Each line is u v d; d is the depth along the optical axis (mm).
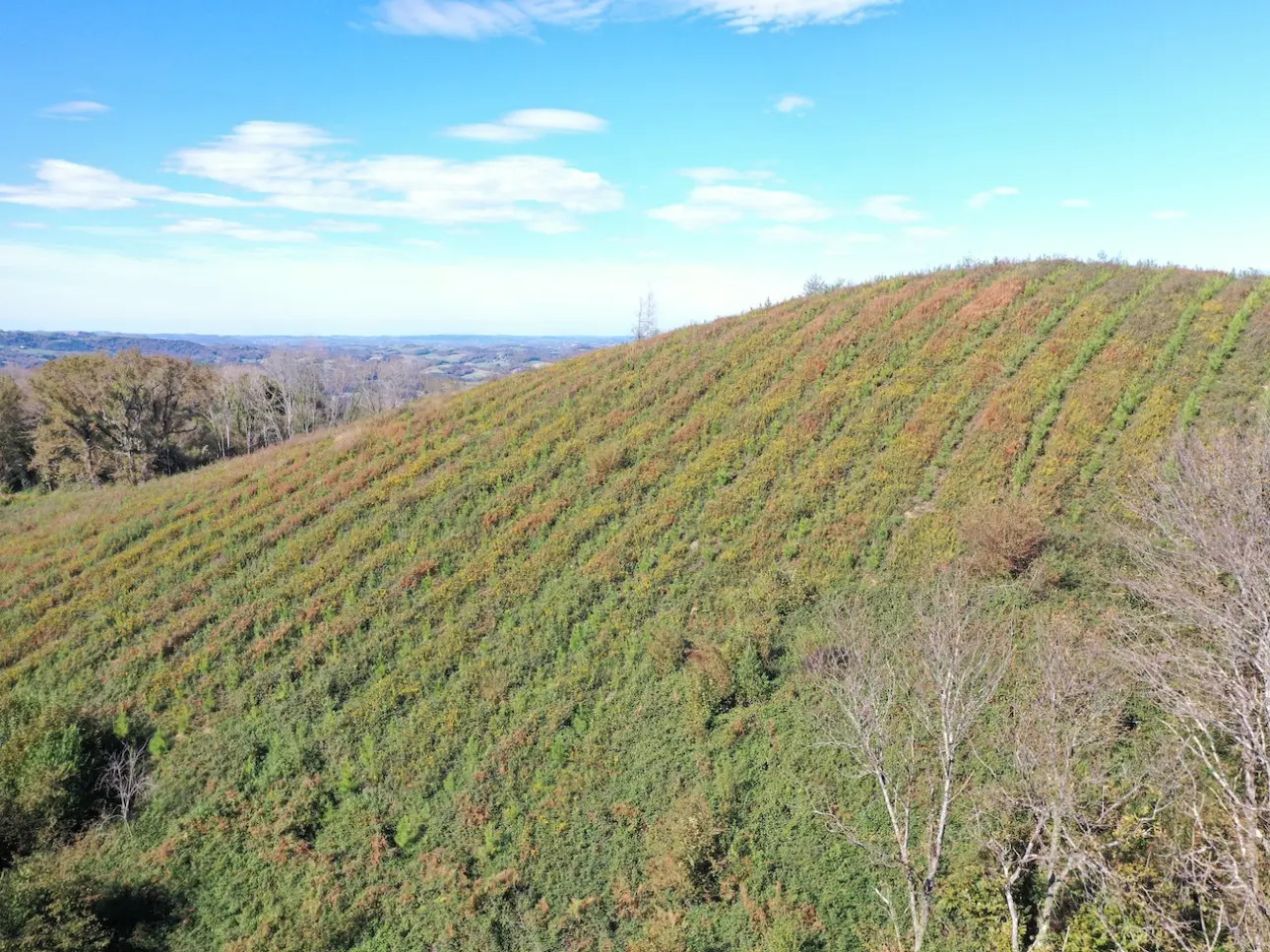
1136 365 30297
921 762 17188
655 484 32906
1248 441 19406
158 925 16906
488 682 23484
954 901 14414
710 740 19922
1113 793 13859
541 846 18125
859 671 16609
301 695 24109
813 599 24016
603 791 19312
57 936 14922
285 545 32969
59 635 28734
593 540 30062
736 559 26984
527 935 16250
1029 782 13641
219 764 21609
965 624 16375
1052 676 14023
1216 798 12680
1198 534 15680
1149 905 11422
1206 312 32594
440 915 16750
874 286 48594
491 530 31875
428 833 18938
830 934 15039
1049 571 21047
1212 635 14734
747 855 16906
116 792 20625
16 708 22828
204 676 25484
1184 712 12820
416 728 22156
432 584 28969
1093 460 25797
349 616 27594
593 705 22141
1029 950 12070
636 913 16391
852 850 16391
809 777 18234
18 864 18109
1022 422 29203
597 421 39375
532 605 26875
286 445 46469
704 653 22203
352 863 18281
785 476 31047
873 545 25625
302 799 20125
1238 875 10188
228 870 18391
